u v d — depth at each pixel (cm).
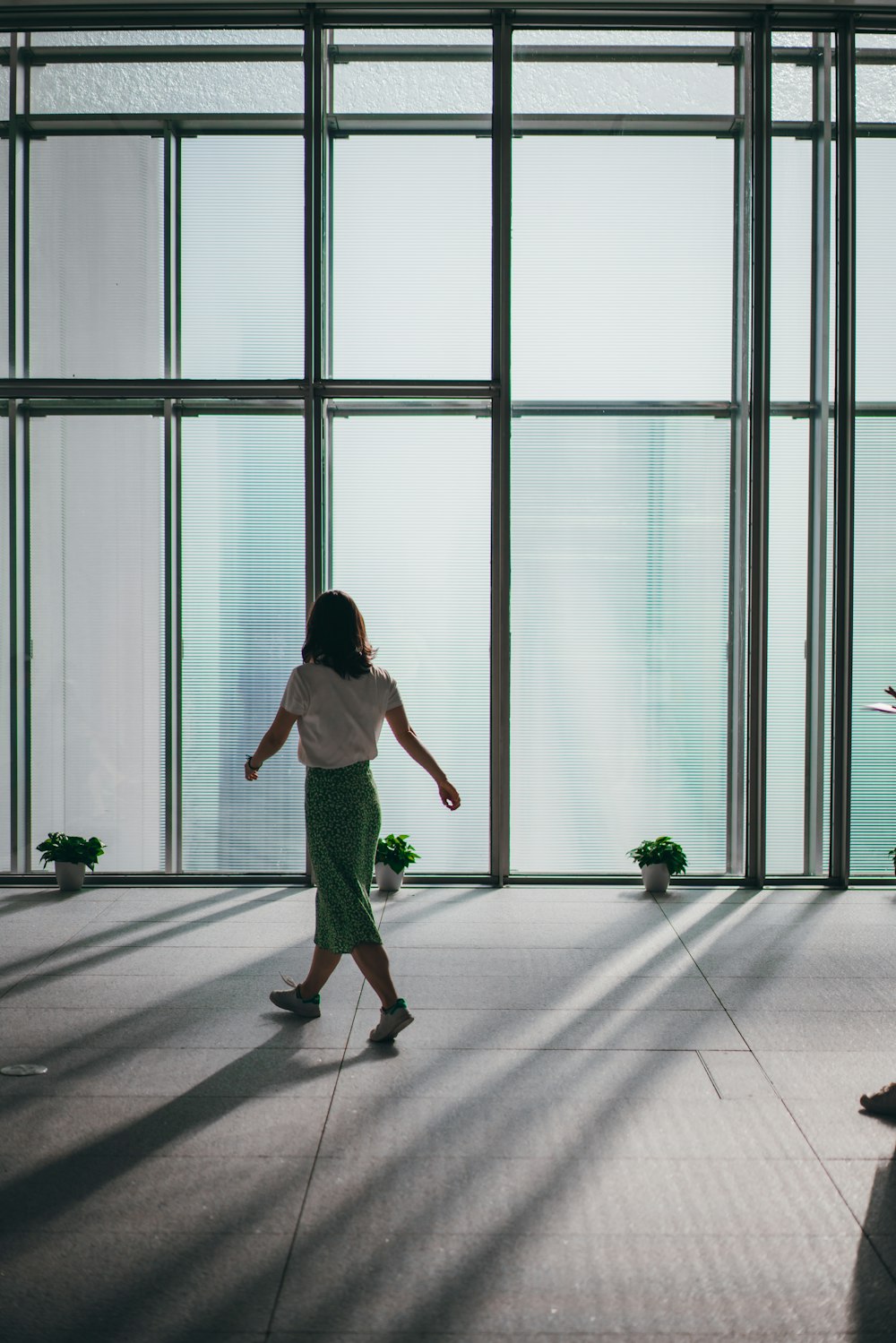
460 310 712
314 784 434
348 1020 460
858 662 727
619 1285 275
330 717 431
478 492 720
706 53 702
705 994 491
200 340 712
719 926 604
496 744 714
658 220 711
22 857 732
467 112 705
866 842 729
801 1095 385
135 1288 273
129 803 731
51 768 731
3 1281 276
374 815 441
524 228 711
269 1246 291
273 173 709
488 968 529
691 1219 305
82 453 721
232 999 486
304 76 694
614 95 704
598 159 708
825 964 535
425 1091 388
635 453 720
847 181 688
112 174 711
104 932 593
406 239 711
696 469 721
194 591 725
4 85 709
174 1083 395
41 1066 410
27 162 712
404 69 703
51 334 716
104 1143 349
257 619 724
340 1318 262
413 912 635
